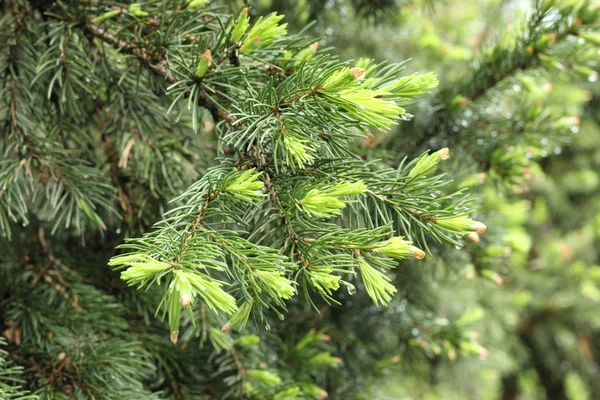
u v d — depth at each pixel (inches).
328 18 45.6
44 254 31.0
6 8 27.7
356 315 38.5
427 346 36.7
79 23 26.6
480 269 33.4
